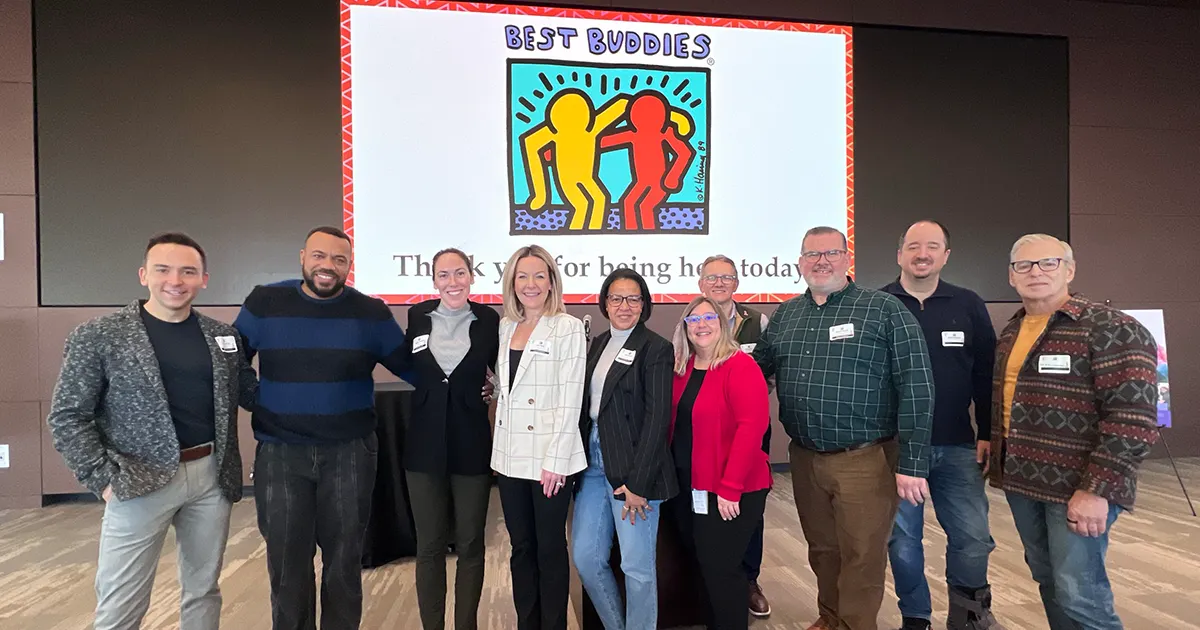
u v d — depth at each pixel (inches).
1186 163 210.5
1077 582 66.0
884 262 193.8
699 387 80.7
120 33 162.2
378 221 172.2
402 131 173.0
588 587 78.5
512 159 177.8
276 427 75.0
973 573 87.7
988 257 199.3
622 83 181.6
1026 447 70.6
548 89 178.7
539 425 77.1
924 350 77.0
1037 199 201.9
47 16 159.8
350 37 170.2
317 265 76.8
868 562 77.8
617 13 181.2
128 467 65.6
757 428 75.4
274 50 168.2
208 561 73.2
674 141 184.1
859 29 192.7
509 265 81.9
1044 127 202.1
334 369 76.6
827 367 80.2
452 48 174.7
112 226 162.7
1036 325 74.3
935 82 196.4
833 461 80.0
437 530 79.9
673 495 77.2
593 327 181.0
